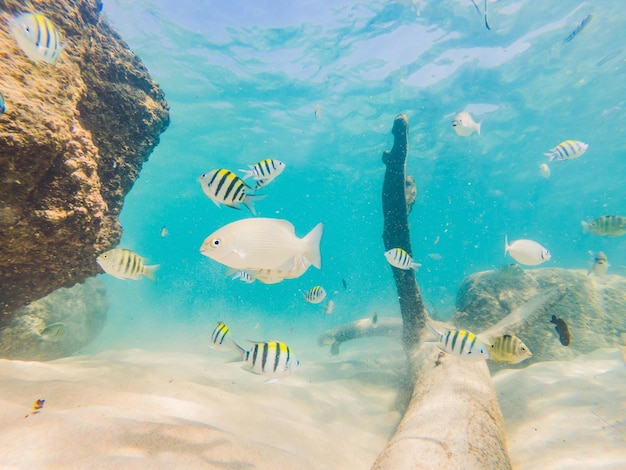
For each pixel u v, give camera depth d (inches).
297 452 28.6
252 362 26.0
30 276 33.0
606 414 31.6
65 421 22.1
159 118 50.3
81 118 39.8
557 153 53.4
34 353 58.1
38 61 30.4
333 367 61.3
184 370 41.3
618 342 53.2
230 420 30.8
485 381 34.4
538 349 51.9
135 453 20.9
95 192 33.0
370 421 40.5
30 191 28.4
